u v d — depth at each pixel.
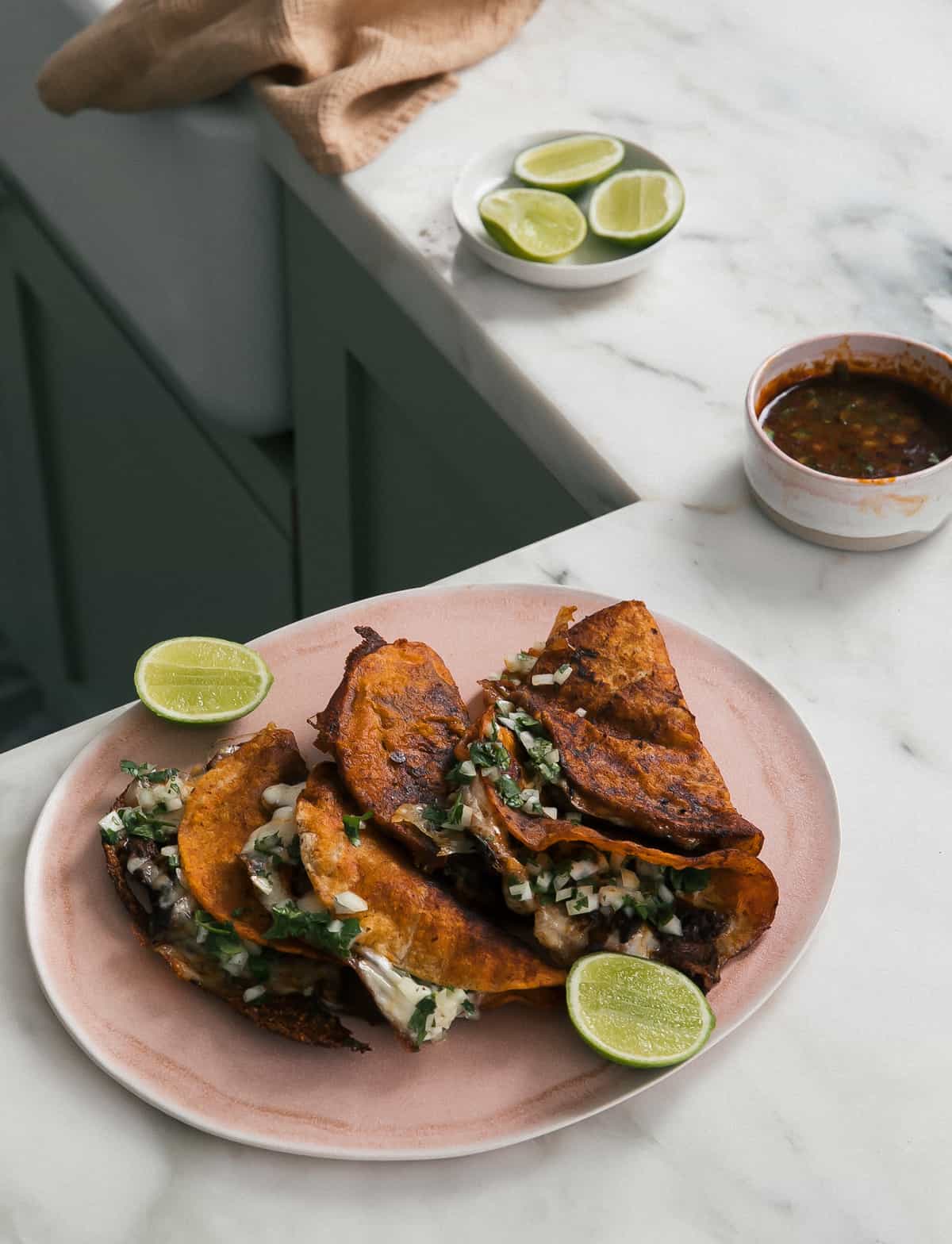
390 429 1.09
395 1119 0.56
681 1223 0.56
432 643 0.72
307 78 1.00
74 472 1.58
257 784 0.64
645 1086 0.57
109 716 0.70
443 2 1.04
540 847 0.60
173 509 1.42
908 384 0.80
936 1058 0.60
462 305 0.90
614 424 0.83
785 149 1.00
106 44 1.01
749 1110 0.58
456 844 0.61
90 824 0.64
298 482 1.22
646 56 1.07
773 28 1.10
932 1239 0.55
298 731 0.68
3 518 1.77
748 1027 0.60
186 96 1.02
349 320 1.05
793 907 0.62
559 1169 0.57
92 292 1.33
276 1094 0.57
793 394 0.81
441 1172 0.56
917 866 0.65
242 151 1.03
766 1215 0.56
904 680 0.72
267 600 1.35
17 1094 0.58
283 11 0.98
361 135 0.98
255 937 0.59
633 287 0.91
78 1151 0.57
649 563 0.77
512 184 0.95
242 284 1.11
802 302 0.90
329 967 0.60
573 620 0.71
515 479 0.95
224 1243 0.55
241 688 0.68
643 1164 0.57
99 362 1.38
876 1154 0.57
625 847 0.59
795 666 0.73
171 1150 0.57
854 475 0.77
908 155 1.00
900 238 0.95
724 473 0.81
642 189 0.92
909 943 0.63
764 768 0.67
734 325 0.89
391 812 0.61
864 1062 0.60
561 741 0.63
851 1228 0.56
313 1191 0.56
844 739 0.70
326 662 0.71
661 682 0.67
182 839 0.61
